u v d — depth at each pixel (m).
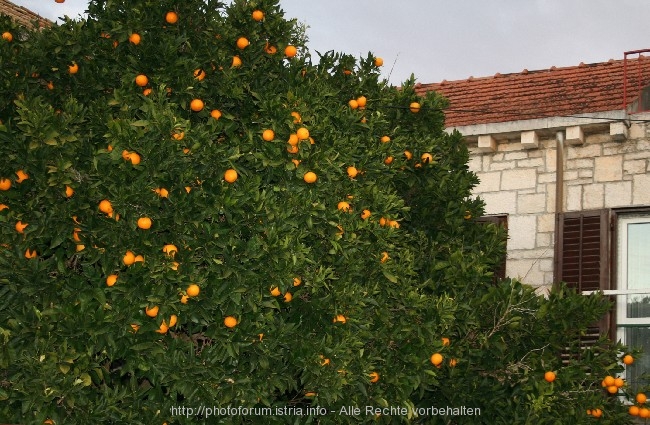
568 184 12.67
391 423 9.19
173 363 7.48
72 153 7.68
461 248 10.63
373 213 8.86
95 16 9.24
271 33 9.11
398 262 9.52
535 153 12.92
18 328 7.38
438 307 9.16
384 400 8.54
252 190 7.78
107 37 8.95
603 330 11.66
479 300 10.08
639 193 12.22
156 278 7.33
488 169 13.16
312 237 8.49
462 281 10.16
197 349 8.36
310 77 9.67
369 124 9.61
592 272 12.06
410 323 9.04
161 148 7.48
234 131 9.13
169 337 7.87
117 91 8.37
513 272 12.66
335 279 8.43
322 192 8.52
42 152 7.62
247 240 7.97
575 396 10.12
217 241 7.57
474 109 14.09
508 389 10.16
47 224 7.60
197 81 8.52
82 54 8.88
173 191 7.57
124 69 8.84
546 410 9.97
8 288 7.77
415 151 10.69
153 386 8.34
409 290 9.15
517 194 12.91
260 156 8.08
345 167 8.78
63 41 8.82
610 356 10.34
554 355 10.72
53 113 7.67
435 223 10.83
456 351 9.74
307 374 7.93
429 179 10.77
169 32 8.81
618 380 10.13
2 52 8.70
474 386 9.97
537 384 9.81
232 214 7.80
